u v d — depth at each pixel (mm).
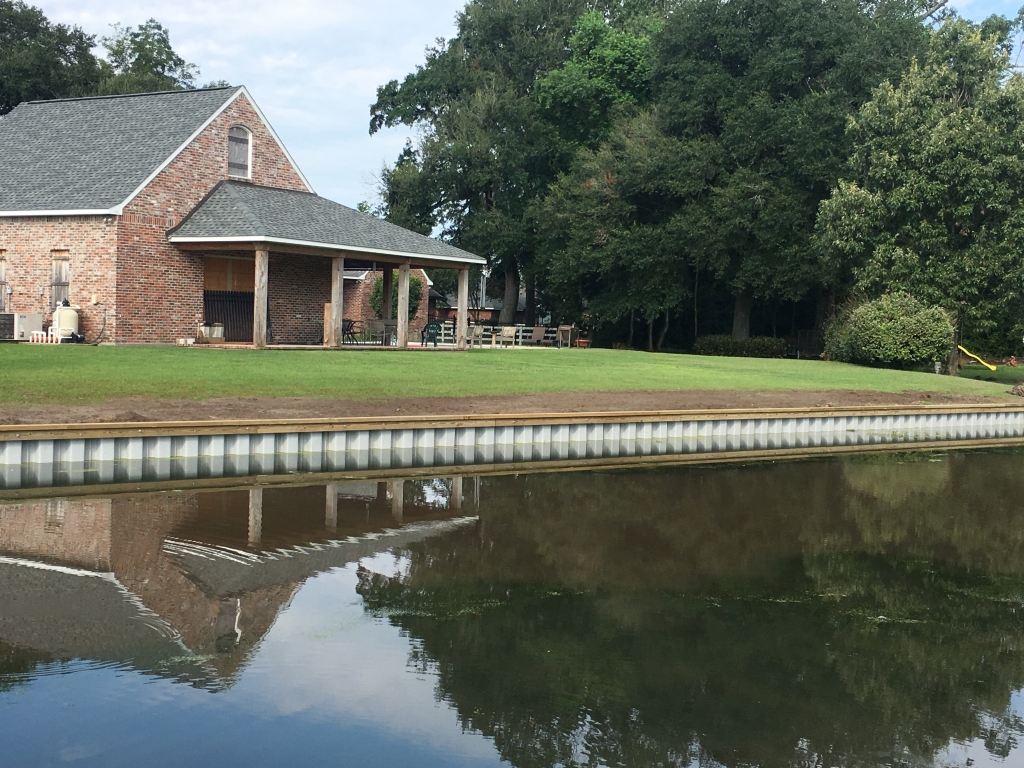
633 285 44250
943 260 33906
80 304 25734
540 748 6297
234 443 15570
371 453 16750
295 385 18781
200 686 6969
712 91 42469
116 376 17812
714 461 18672
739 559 11164
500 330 43188
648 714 6930
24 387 16188
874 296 35031
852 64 39125
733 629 8758
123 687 6891
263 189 29188
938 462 19750
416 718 6637
